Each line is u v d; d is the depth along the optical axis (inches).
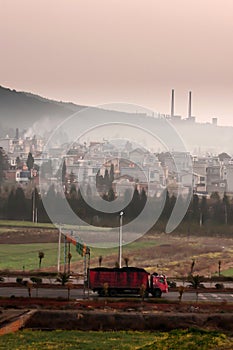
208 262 6043.3
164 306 3602.4
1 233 7121.1
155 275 4025.6
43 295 3860.7
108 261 5684.1
